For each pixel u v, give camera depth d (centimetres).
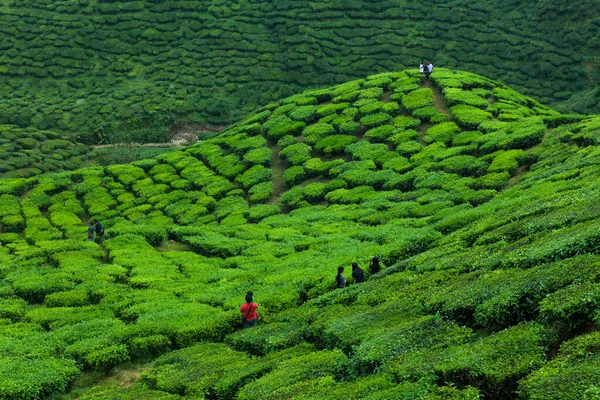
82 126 7519
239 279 2959
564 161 3550
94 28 9194
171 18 9444
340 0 9694
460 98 5181
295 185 4747
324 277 2706
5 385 1892
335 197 4303
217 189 4816
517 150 4088
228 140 5591
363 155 4722
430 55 8638
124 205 4812
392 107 5278
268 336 2102
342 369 1588
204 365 1944
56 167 6206
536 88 7931
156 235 3944
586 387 1035
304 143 5197
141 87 8294
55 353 2239
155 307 2631
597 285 1341
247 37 9119
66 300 2844
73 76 8469
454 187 3816
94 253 3594
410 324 1662
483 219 2758
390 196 4038
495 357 1277
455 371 1279
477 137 4500
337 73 8388
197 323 2409
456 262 2158
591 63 8062
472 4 9544
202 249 3662
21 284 2989
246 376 1733
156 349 2311
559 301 1363
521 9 9275
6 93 8125
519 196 2962
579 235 1698
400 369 1377
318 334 1941
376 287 2231
